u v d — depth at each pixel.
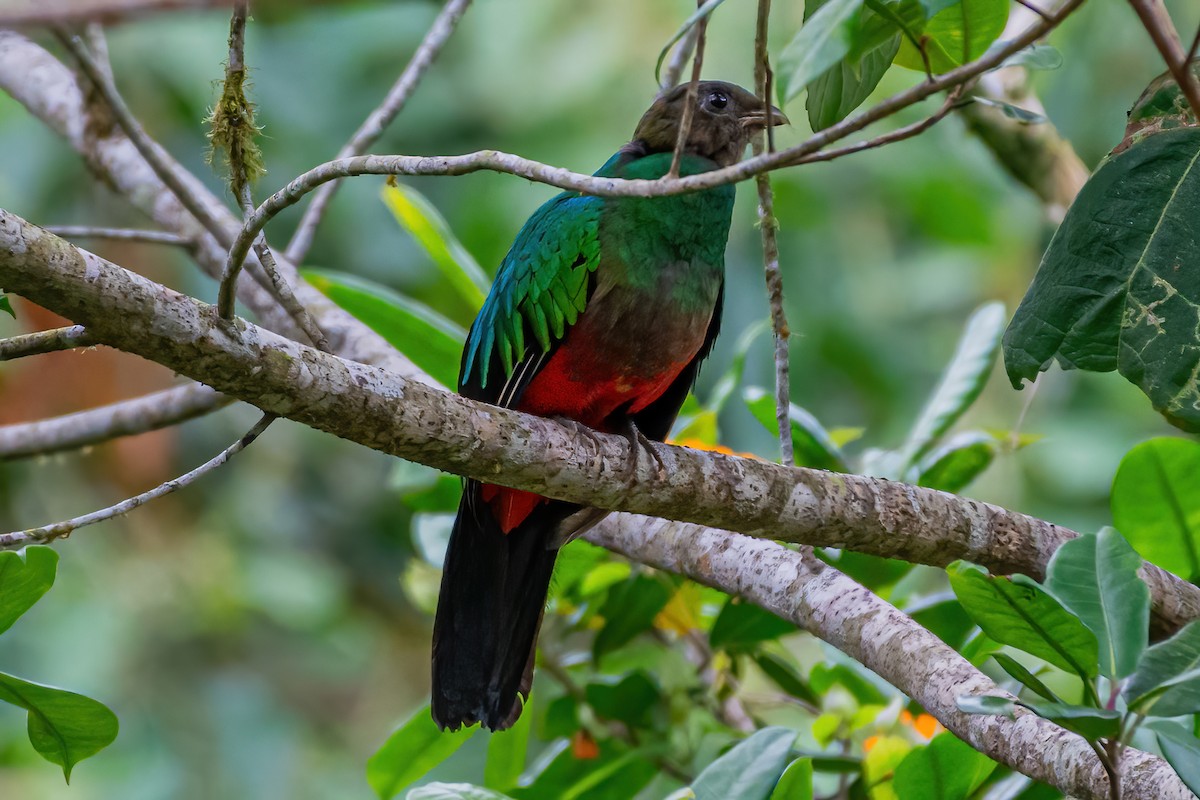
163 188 10.37
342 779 14.22
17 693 6.02
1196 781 4.86
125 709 13.63
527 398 8.22
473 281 9.91
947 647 6.56
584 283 7.77
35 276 5.12
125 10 5.40
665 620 9.22
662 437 8.79
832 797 8.16
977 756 6.71
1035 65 6.16
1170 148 6.26
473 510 7.98
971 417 14.64
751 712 9.10
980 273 15.51
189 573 14.23
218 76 14.08
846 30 4.61
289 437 15.01
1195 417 6.07
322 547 14.94
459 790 6.79
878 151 15.38
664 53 5.06
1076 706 4.79
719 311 8.51
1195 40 4.83
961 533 7.16
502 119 14.69
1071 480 14.27
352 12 14.27
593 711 8.86
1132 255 6.23
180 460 14.54
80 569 14.03
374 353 9.28
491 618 8.02
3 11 5.30
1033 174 10.56
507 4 14.75
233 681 14.20
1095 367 6.27
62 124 10.94
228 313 5.55
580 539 8.79
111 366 13.37
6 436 10.12
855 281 15.11
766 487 6.96
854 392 15.05
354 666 14.84
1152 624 6.86
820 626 7.12
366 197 14.70
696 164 8.40
